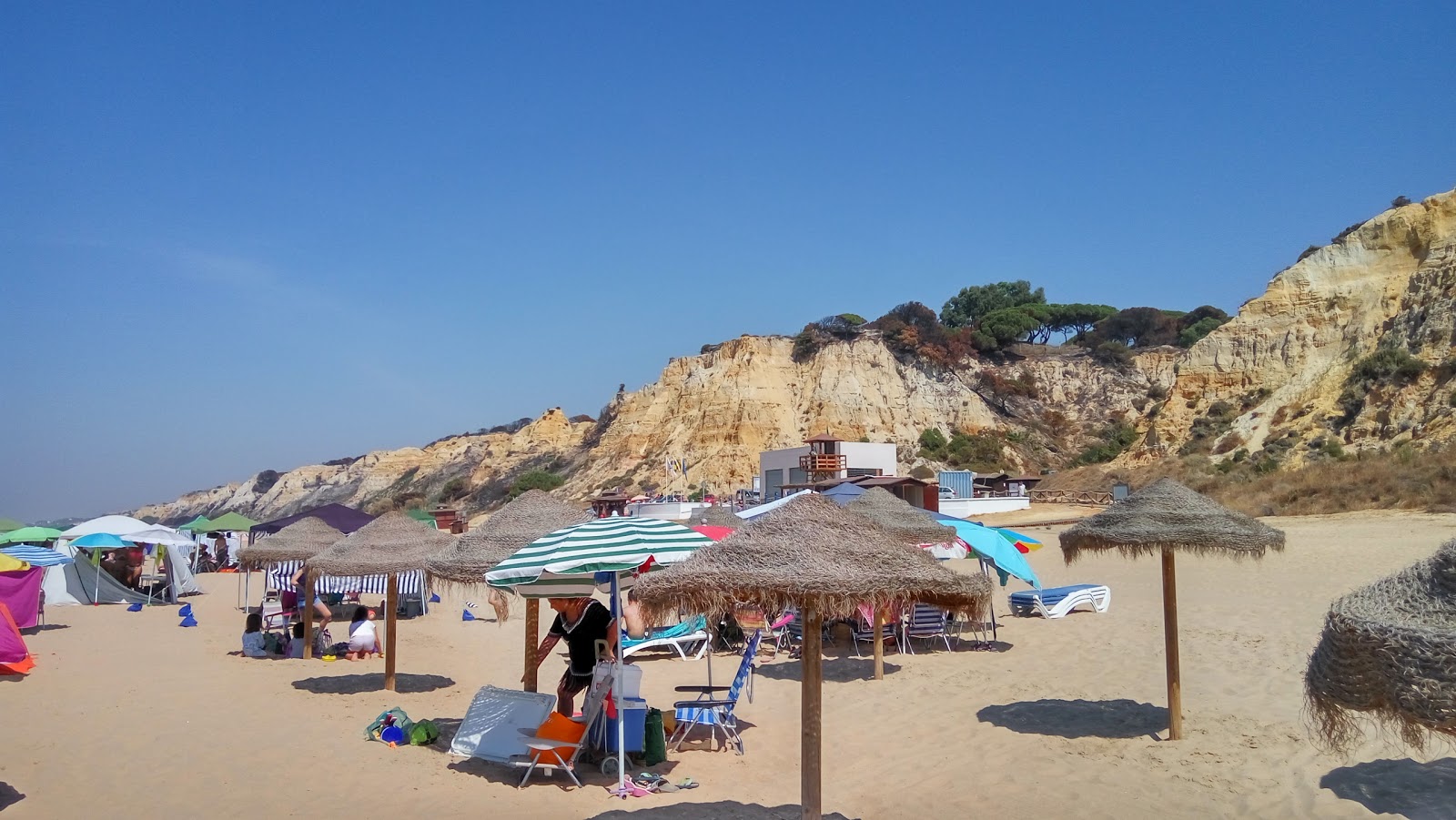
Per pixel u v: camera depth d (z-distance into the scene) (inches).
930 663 510.6
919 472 2421.3
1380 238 2116.1
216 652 611.2
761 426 2839.6
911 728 371.2
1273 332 2171.5
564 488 3184.1
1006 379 3026.6
